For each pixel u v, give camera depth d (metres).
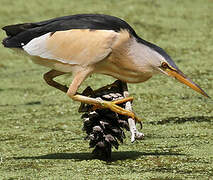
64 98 14.96
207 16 22.61
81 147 10.59
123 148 10.36
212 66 17.16
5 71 17.81
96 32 9.27
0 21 21.70
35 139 11.31
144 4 23.83
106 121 9.37
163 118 12.62
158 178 8.49
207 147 10.26
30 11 22.91
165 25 21.52
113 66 9.46
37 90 15.78
